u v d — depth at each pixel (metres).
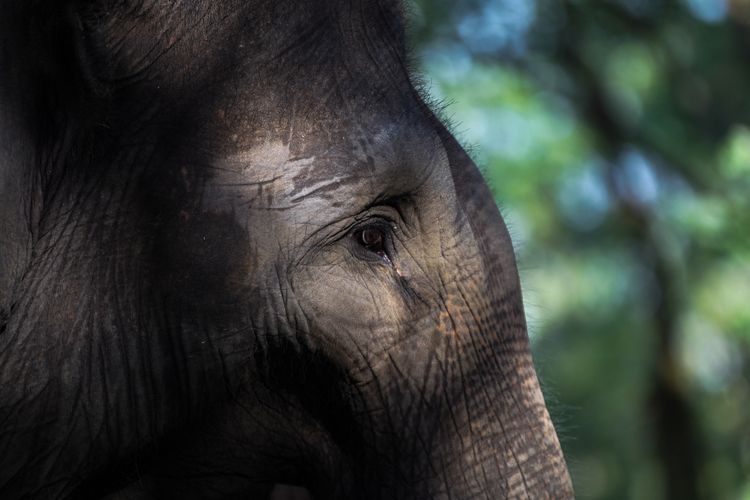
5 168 4.49
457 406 5.03
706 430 21.31
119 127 4.78
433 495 5.03
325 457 5.20
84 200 4.79
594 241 21.72
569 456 6.09
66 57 4.68
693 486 20.53
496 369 5.06
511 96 16.95
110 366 4.82
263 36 4.77
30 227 4.70
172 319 4.83
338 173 4.79
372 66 4.92
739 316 17.23
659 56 17.77
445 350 5.02
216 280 4.80
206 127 4.75
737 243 14.59
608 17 16.61
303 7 4.83
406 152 4.86
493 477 5.02
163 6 4.73
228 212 4.75
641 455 24.91
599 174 19.20
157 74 4.76
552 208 20.66
